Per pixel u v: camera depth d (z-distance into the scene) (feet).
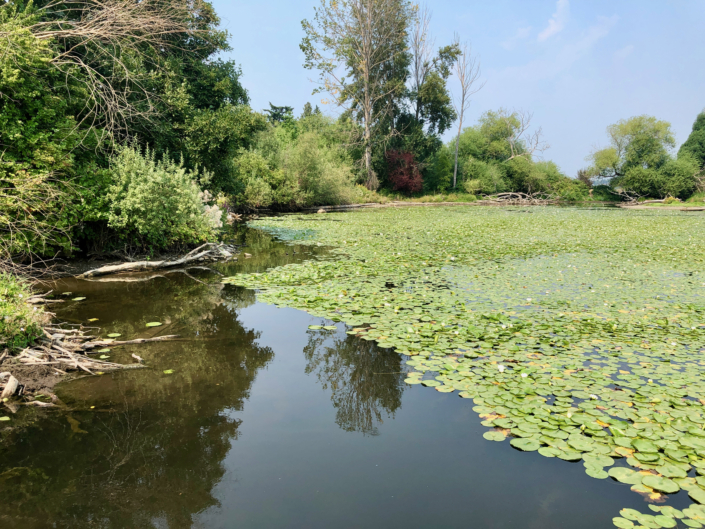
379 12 109.81
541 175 150.00
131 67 35.53
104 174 26.96
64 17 31.14
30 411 11.30
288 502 8.05
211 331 17.38
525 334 16.35
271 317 19.19
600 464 8.88
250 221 63.77
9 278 18.06
